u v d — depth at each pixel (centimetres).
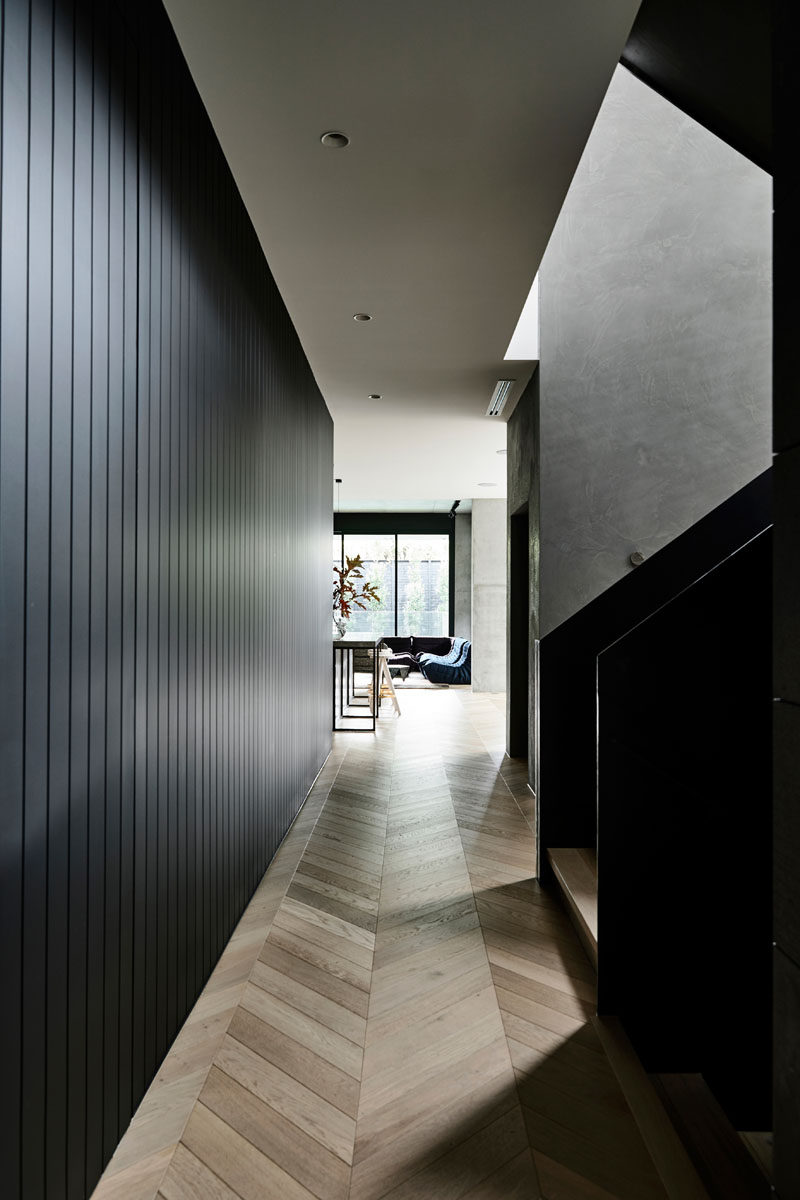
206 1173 183
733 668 240
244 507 334
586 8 209
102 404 175
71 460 158
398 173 294
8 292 132
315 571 584
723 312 449
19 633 138
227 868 309
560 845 397
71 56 156
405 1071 228
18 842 138
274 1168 186
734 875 245
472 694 1209
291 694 472
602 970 257
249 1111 207
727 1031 250
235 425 314
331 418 688
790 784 114
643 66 254
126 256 189
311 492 554
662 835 251
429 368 538
